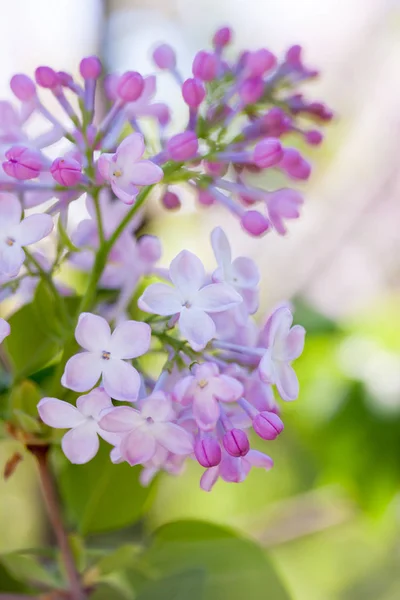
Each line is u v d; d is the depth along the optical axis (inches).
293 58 14.7
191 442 12.8
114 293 14.6
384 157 28.2
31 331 14.5
